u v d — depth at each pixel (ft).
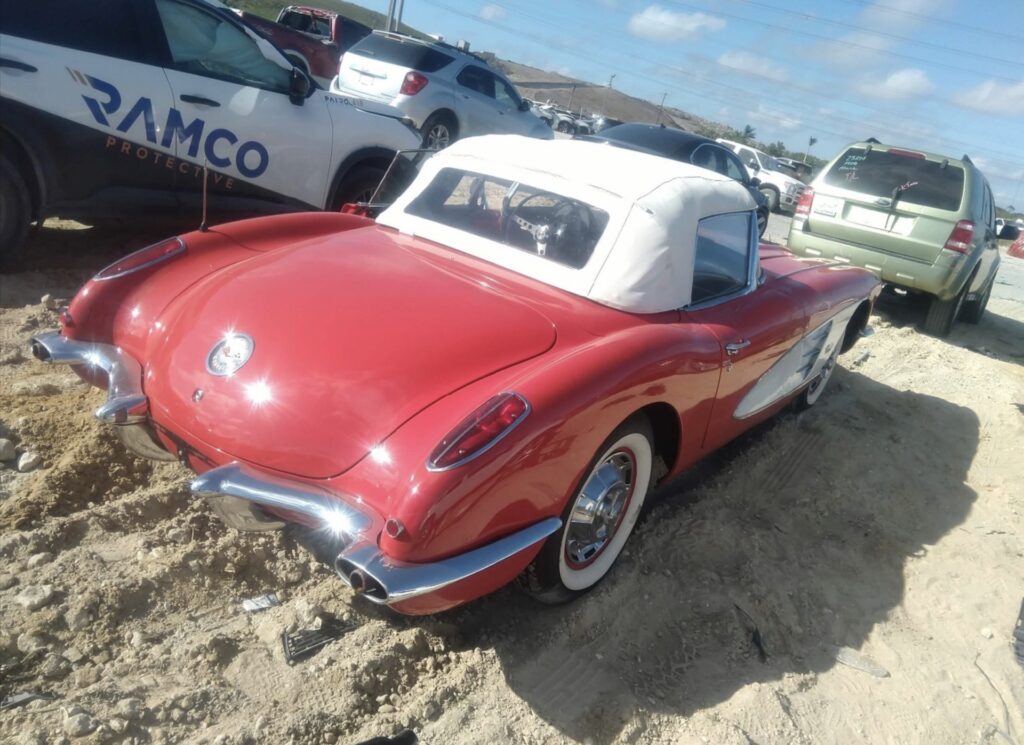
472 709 8.25
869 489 14.25
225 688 7.95
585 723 8.31
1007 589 11.90
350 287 9.36
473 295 9.55
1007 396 20.03
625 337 9.22
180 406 8.57
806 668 9.70
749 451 14.93
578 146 12.55
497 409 7.54
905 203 25.54
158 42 16.63
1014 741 9.12
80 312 10.07
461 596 7.64
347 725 7.82
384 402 7.84
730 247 11.82
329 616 9.13
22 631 8.05
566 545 9.12
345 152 20.21
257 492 7.68
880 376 20.74
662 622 9.98
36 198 15.90
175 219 17.94
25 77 14.88
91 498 10.35
